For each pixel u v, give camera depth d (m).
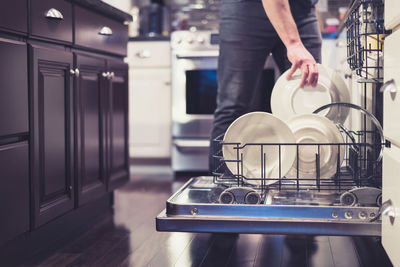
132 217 2.21
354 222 1.28
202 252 1.67
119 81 2.39
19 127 1.50
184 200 1.43
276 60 1.94
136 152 3.69
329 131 1.50
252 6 1.75
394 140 1.11
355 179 1.45
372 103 1.61
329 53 3.33
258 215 1.32
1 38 1.42
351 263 1.53
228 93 1.80
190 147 3.46
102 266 1.55
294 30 1.63
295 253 1.64
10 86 1.44
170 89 3.61
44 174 1.68
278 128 1.46
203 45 3.43
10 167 1.46
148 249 1.72
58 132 1.78
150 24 4.09
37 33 1.63
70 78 1.85
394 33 1.11
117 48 2.38
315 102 1.72
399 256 1.04
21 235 1.57
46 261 1.61
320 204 1.36
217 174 1.57
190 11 4.22
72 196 1.89
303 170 1.50
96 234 1.93
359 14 1.63
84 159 2.00
